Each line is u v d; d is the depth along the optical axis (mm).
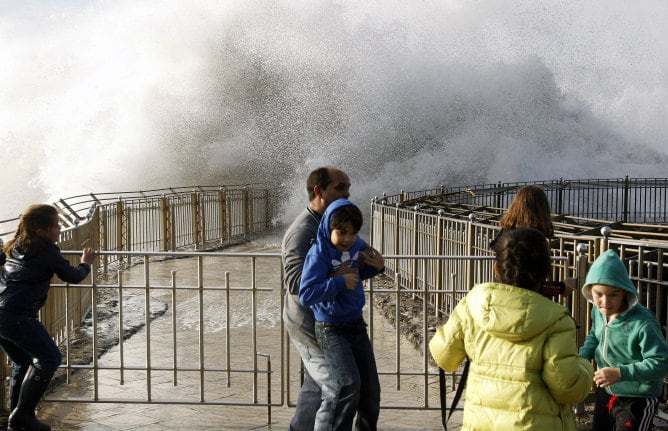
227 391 6723
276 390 6766
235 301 11625
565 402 3182
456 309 3430
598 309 4121
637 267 6230
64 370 7348
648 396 4062
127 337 9094
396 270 11672
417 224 11250
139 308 10984
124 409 6086
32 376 5234
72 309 8977
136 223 16625
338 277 4297
